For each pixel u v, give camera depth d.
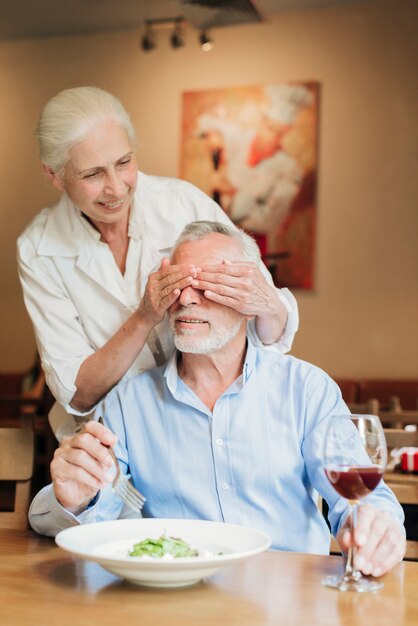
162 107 7.05
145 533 1.45
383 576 1.35
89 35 7.24
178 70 7.03
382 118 6.63
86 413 2.02
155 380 1.80
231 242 1.78
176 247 1.79
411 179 6.58
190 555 1.30
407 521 2.77
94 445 1.42
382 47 6.64
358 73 6.68
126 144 1.86
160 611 1.15
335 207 6.70
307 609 1.17
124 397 1.81
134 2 6.71
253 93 6.85
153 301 1.75
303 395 1.73
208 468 1.72
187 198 2.17
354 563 1.32
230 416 1.72
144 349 2.03
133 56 7.13
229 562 1.21
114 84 7.18
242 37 6.89
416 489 1.87
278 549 1.69
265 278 1.88
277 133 6.80
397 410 4.38
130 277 2.09
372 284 6.64
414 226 6.58
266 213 6.80
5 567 1.38
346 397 6.34
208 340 1.69
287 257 6.76
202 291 1.70
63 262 2.10
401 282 6.59
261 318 1.91
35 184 7.33
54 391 2.02
